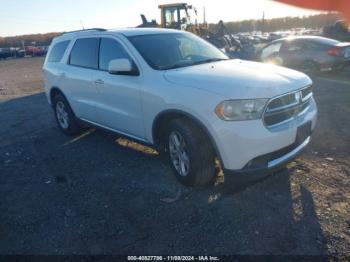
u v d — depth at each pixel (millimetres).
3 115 8633
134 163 4680
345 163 4191
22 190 4168
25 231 3283
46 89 6418
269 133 3201
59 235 3174
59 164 4906
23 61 38969
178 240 2969
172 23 18125
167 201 3602
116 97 4484
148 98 3912
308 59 10820
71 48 5621
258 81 3363
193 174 3609
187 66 4133
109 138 5887
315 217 3127
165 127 3998
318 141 5008
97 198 3803
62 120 6285
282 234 2926
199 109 3332
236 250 2785
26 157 5340
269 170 3303
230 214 3275
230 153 3229
